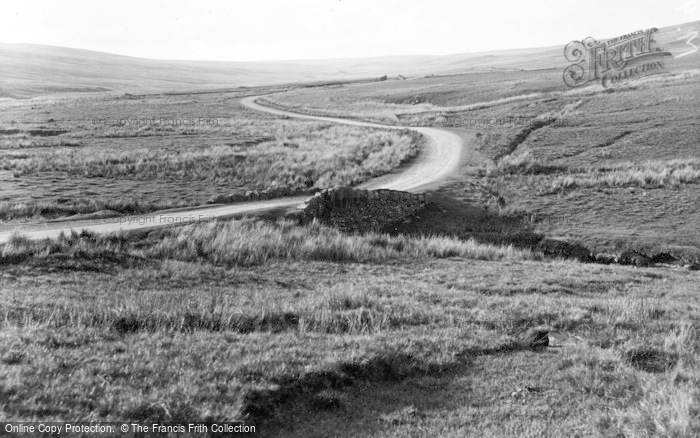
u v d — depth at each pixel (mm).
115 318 12273
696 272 24625
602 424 8578
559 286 19234
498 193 40656
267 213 29141
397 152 52594
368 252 24391
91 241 20656
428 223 34656
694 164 45125
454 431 8500
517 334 13031
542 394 9867
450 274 21047
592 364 11023
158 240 22266
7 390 7977
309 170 44188
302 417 8750
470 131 66500
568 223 33875
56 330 11062
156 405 8047
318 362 10234
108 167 40344
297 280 18953
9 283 15289
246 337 11664
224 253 21422
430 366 10812
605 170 45875
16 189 32750
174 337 11344
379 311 14367
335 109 99062
